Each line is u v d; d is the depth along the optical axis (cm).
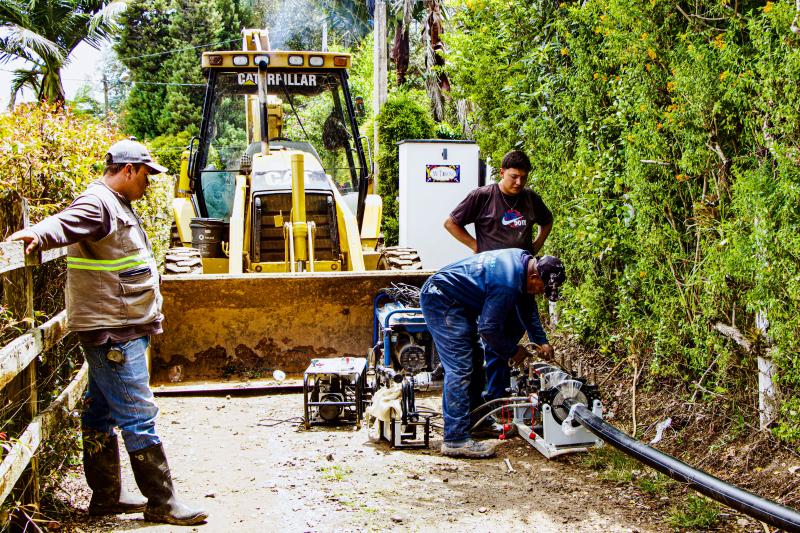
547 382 514
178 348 669
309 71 890
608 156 572
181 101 3566
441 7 1627
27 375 365
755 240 407
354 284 686
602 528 387
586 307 615
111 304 378
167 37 3600
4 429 346
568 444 503
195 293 663
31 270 371
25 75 1981
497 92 842
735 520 392
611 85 581
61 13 2036
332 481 455
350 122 896
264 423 575
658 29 498
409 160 1130
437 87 1756
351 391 593
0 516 313
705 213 466
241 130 888
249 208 780
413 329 629
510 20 793
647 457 407
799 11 375
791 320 392
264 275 669
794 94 378
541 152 718
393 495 433
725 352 457
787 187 383
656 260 517
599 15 571
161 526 390
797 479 398
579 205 614
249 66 854
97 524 395
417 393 662
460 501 425
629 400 567
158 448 393
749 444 446
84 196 369
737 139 459
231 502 422
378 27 1773
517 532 383
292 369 684
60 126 523
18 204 363
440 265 1148
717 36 452
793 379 404
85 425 407
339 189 898
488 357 555
